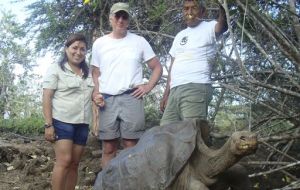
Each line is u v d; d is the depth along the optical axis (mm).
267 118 2818
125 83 3309
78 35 3184
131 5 4160
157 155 2350
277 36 2264
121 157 2605
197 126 2400
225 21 2881
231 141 2115
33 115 12477
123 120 3314
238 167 2410
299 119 2727
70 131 3127
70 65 3189
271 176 2988
